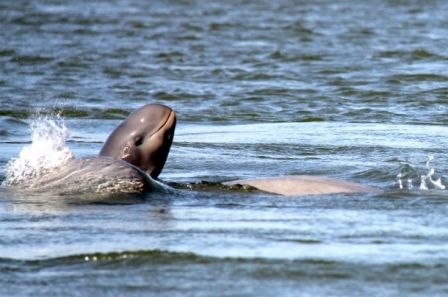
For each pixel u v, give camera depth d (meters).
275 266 29.11
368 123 66.94
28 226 35.06
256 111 72.88
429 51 104.44
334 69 93.06
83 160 42.72
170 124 43.56
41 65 94.69
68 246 31.92
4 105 74.19
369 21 137.75
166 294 26.97
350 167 48.31
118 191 40.84
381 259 29.72
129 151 43.31
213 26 132.25
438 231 33.38
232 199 40.03
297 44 113.12
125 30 125.94
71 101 76.62
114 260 30.20
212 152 53.91
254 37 120.19
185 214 36.81
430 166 47.94
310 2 173.38
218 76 90.00
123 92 81.25
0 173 46.88
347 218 35.62
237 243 31.81
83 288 27.70
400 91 80.38
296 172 47.59
